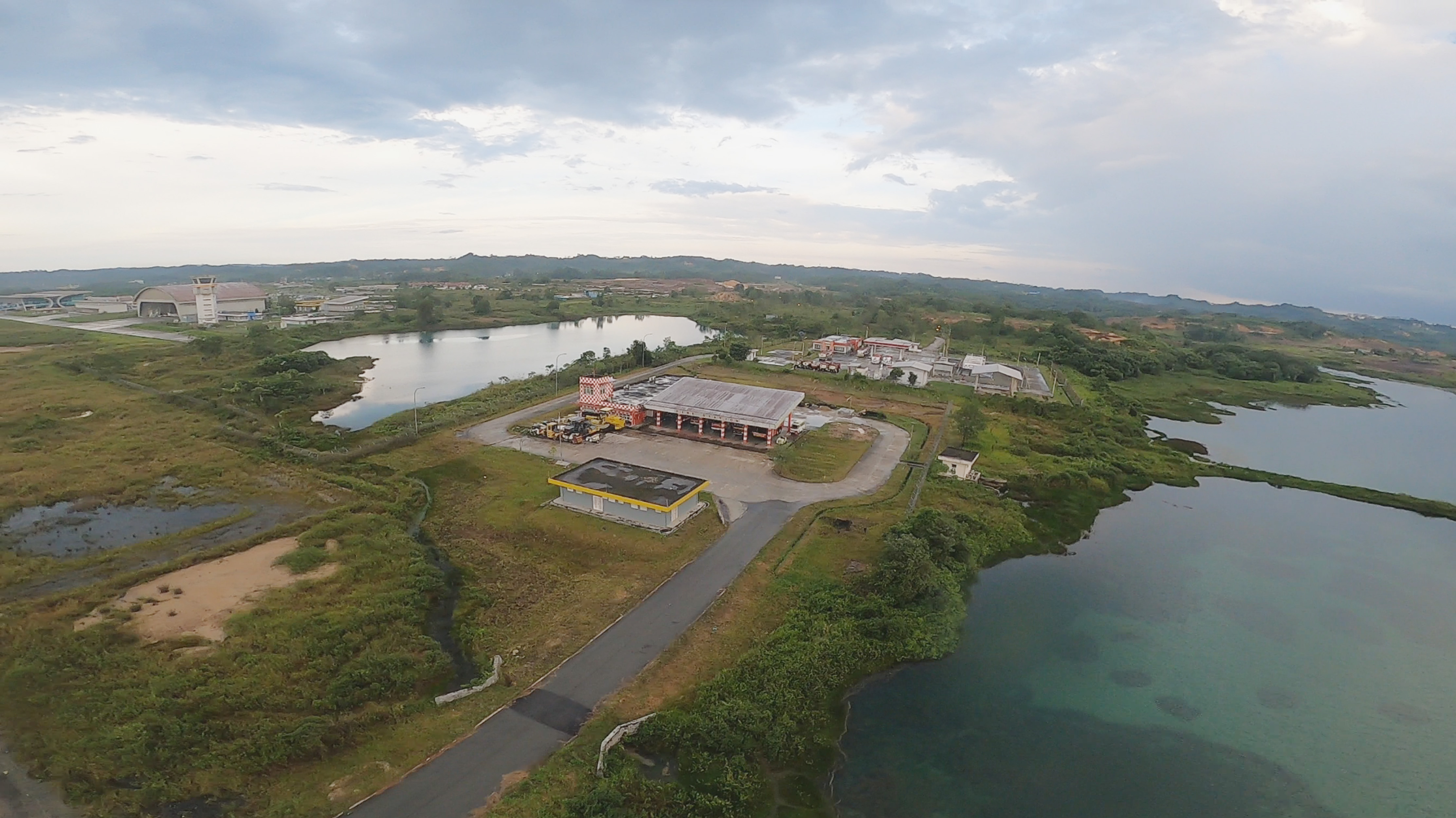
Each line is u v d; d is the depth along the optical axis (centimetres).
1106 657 4262
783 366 12600
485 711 3294
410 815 2642
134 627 3881
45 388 9581
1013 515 6284
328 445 7419
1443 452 10175
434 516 5738
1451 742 3588
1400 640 4578
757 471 6925
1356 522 6756
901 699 3738
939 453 7719
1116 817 2988
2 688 3291
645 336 19025
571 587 4559
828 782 3084
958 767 3241
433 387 11306
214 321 17850
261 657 3616
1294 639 4566
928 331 19025
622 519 5631
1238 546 6050
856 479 6819
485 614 4212
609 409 8369
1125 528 6350
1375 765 3406
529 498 6059
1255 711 3797
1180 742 3509
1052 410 9888
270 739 2978
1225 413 12288
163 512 5688
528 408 9094
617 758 2992
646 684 3559
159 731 3014
